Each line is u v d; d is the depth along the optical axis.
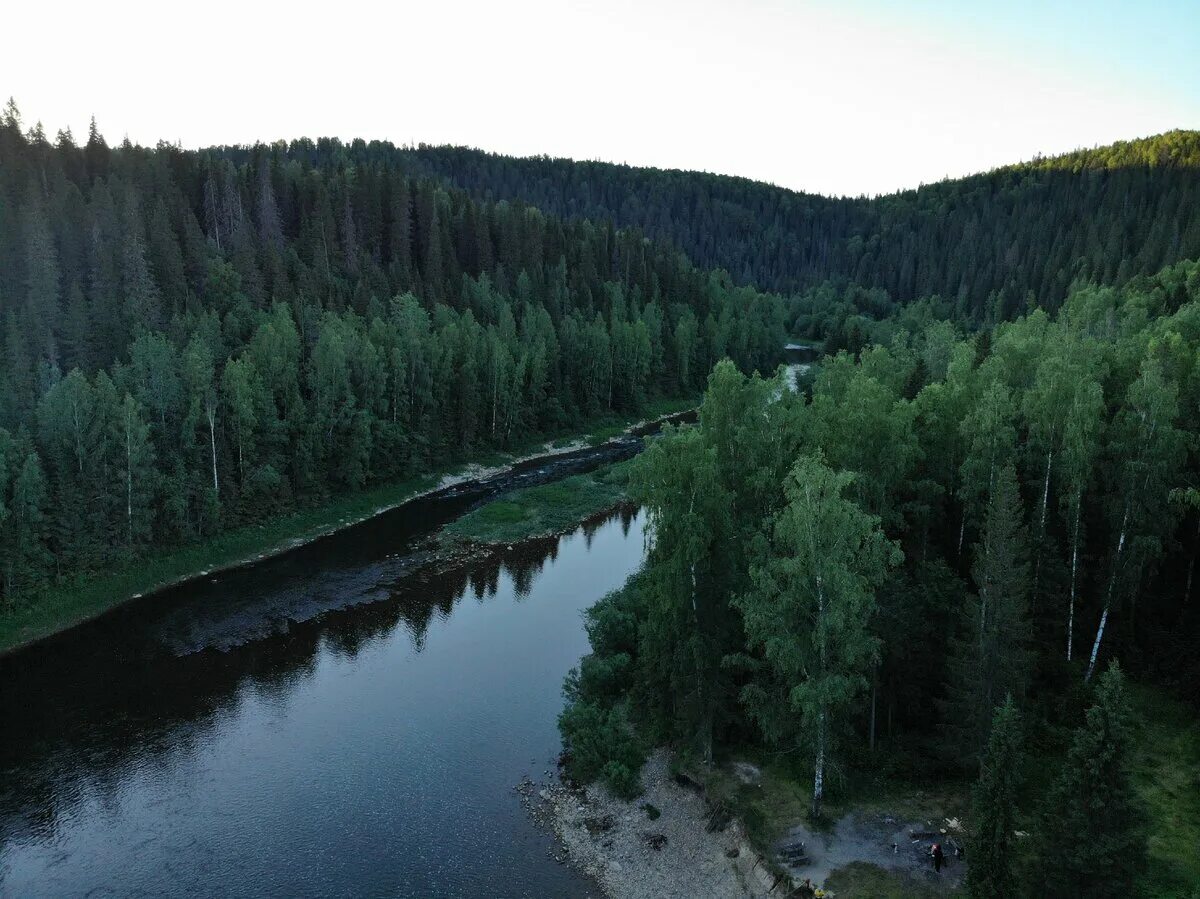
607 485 96.69
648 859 34.59
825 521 32.12
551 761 42.38
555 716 46.66
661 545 37.88
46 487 59.06
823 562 31.77
